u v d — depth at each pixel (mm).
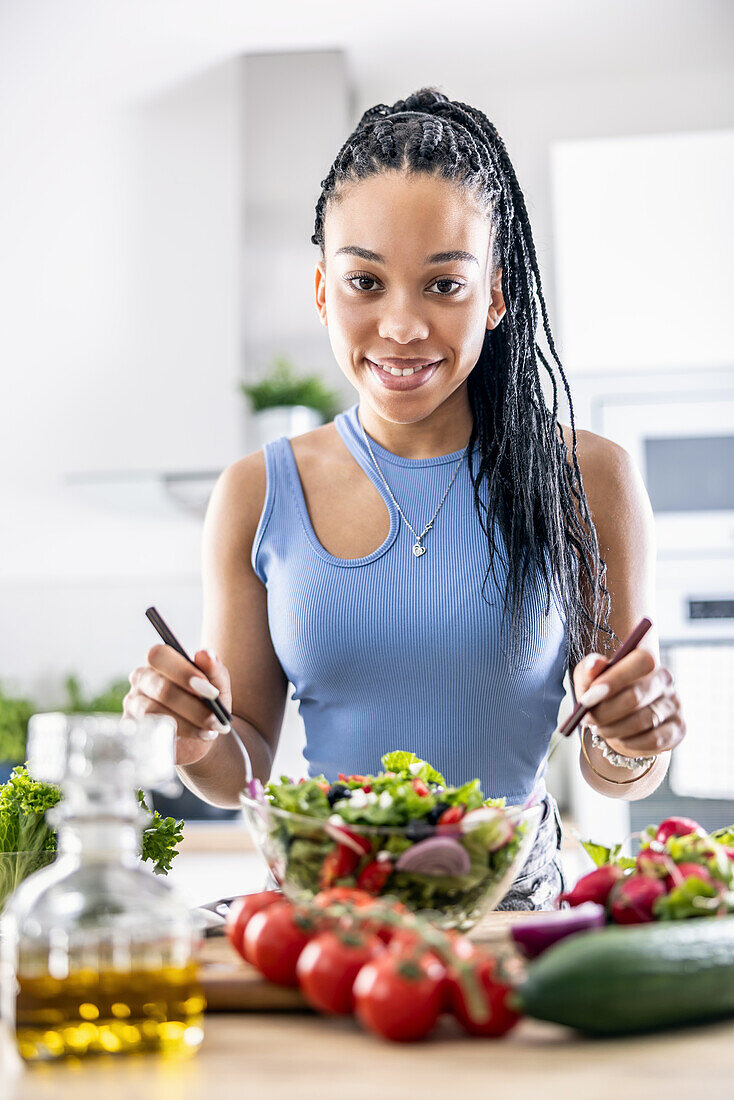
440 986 707
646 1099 606
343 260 1200
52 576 3453
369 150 1199
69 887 709
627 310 2855
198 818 2949
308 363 3127
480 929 969
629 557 1396
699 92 3412
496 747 1309
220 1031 750
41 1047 681
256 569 1397
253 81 3266
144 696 1022
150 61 3363
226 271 3373
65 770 715
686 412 2797
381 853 834
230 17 3201
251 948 785
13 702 3162
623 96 3430
